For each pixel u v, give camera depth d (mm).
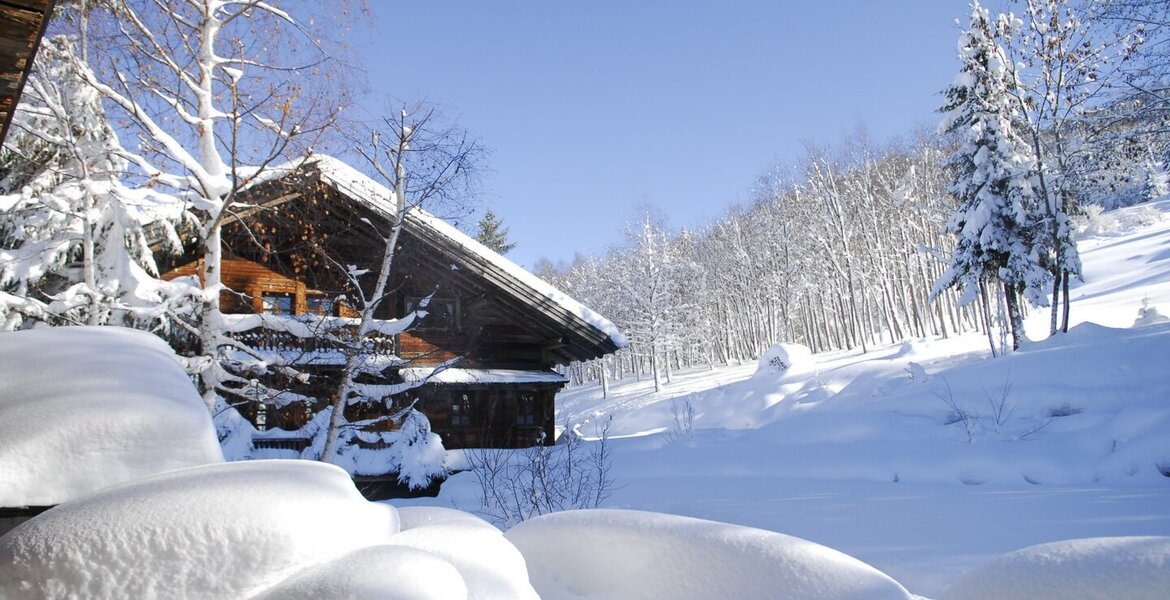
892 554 6898
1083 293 41031
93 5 10594
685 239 63969
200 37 11539
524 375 17109
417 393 16266
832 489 11391
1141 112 18359
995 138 23656
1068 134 22312
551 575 2848
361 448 13469
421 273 16219
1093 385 15266
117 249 10641
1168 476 10789
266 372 11633
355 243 15312
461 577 2004
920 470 12625
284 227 14258
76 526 1911
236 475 2209
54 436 2666
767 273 53188
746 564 2443
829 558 2430
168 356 3529
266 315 11312
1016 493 10188
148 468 2676
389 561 1866
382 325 12281
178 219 11680
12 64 3217
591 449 14938
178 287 10602
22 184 12328
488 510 10547
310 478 2303
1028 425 14500
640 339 48812
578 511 3125
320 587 1746
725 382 42312
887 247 50094
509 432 16922
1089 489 10234
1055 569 2109
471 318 17078
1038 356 17547
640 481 12867
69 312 9875
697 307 53438
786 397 26781
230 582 1847
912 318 50812
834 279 49750
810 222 51656
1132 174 21656
